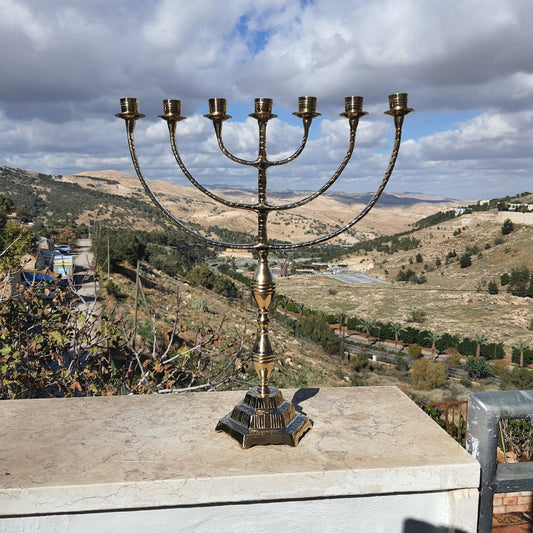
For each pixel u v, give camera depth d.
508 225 103.25
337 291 82.62
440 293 77.06
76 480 1.53
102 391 4.14
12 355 3.84
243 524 1.61
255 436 1.76
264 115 1.71
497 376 33.06
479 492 1.63
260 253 1.88
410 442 1.79
